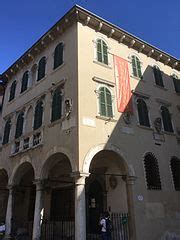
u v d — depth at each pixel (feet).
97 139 49.60
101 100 54.29
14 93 78.38
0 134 78.38
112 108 55.47
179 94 76.02
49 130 55.36
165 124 66.49
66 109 51.80
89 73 55.21
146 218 50.65
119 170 54.65
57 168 64.59
